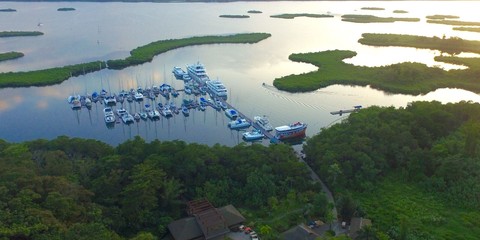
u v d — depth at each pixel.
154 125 192.62
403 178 130.25
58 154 124.12
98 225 87.31
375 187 124.62
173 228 102.69
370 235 95.44
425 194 121.50
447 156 130.75
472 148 133.00
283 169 125.88
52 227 82.62
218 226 102.31
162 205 110.00
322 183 129.88
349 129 147.12
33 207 87.94
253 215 111.38
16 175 98.12
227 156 128.62
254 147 135.00
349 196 110.06
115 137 179.38
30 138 177.00
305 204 115.38
